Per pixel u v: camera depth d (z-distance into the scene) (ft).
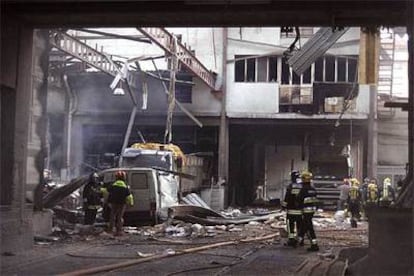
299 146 147.95
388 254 36.06
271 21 51.98
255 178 148.77
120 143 140.26
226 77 137.28
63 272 39.47
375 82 55.26
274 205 144.87
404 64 128.26
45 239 57.88
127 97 136.46
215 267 42.75
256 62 138.31
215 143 140.26
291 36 135.23
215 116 136.98
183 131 140.67
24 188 51.80
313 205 55.21
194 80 137.59
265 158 149.69
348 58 133.08
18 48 50.67
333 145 141.49
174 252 50.90
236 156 146.72
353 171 139.44
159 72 130.41
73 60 123.95
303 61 73.51
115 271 40.45
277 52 135.95
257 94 136.56
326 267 42.34
